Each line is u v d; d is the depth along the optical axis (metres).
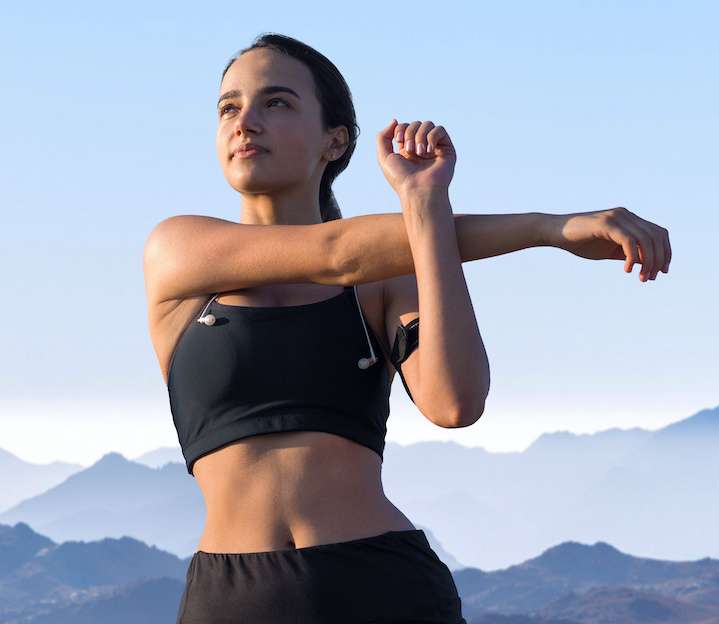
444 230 2.71
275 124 3.09
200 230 2.92
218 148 3.19
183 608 2.80
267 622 2.64
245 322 2.84
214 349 2.83
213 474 2.85
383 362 2.95
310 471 2.77
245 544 2.75
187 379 2.87
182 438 2.95
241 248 2.84
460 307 2.69
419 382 2.82
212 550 2.80
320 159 3.26
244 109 3.10
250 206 3.21
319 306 2.88
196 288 2.90
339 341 2.85
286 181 3.12
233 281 2.86
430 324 2.68
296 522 2.74
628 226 2.56
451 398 2.68
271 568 2.68
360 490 2.80
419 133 2.79
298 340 2.82
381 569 2.70
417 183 2.74
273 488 2.77
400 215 2.77
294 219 3.19
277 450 2.79
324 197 3.45
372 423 2.88
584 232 2.60
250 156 3.09
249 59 3.15
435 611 2.75
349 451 2.82
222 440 2.80
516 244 2.72
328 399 2.80
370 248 2.74
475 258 2.77
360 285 2.98
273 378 2.79
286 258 2.78
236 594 2.68
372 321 2.97
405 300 2.97
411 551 2.78
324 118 3.22
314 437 2.79
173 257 2.93
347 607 2.65
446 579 2.85
